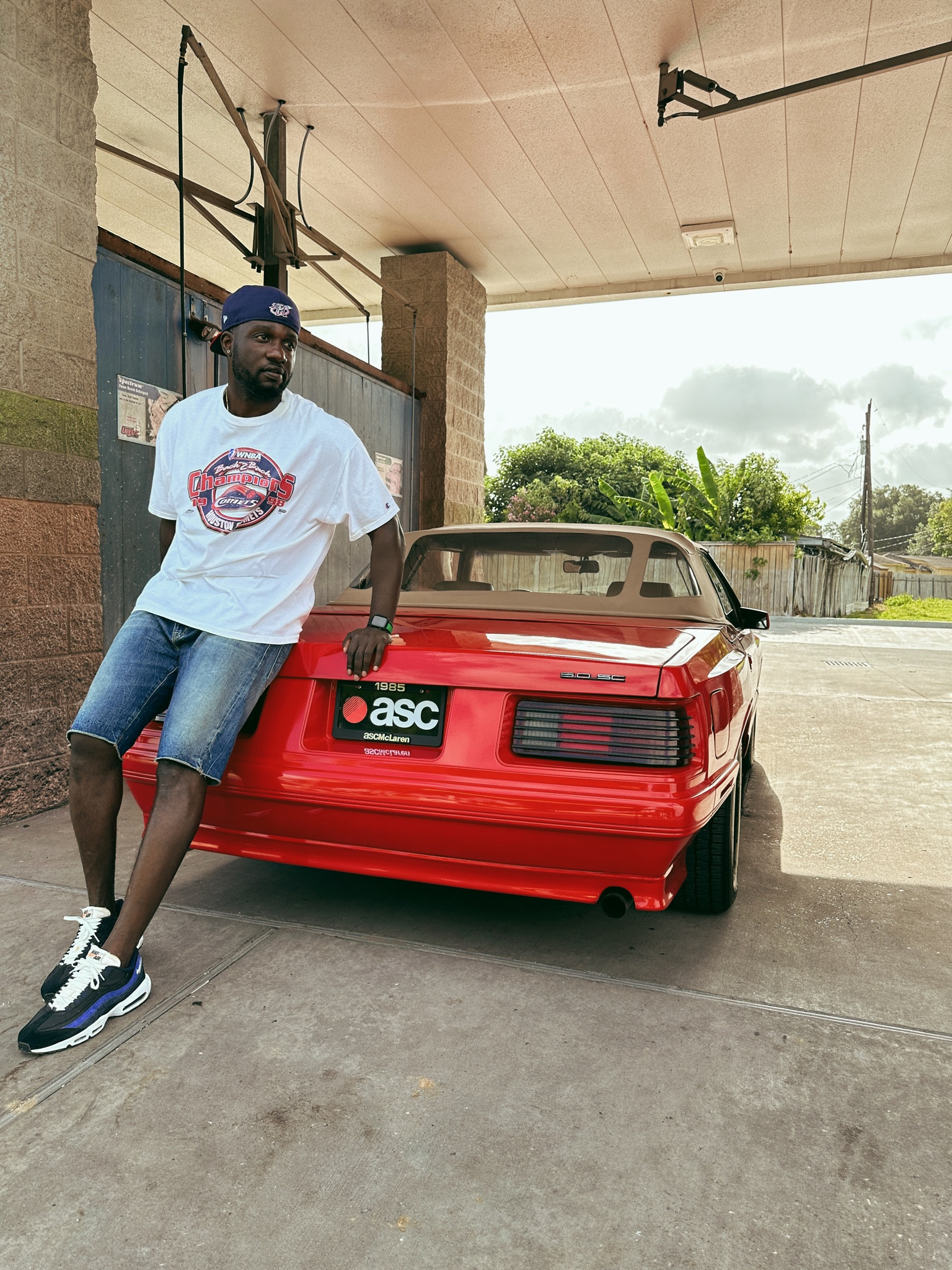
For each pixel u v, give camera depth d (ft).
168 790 6.63
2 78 10.68
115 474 13.67
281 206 18.10
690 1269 4.17
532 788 6.69
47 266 11.42
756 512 94.48
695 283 29.48
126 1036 6.12
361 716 7.34
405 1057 5.91
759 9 15.44
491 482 143.13
